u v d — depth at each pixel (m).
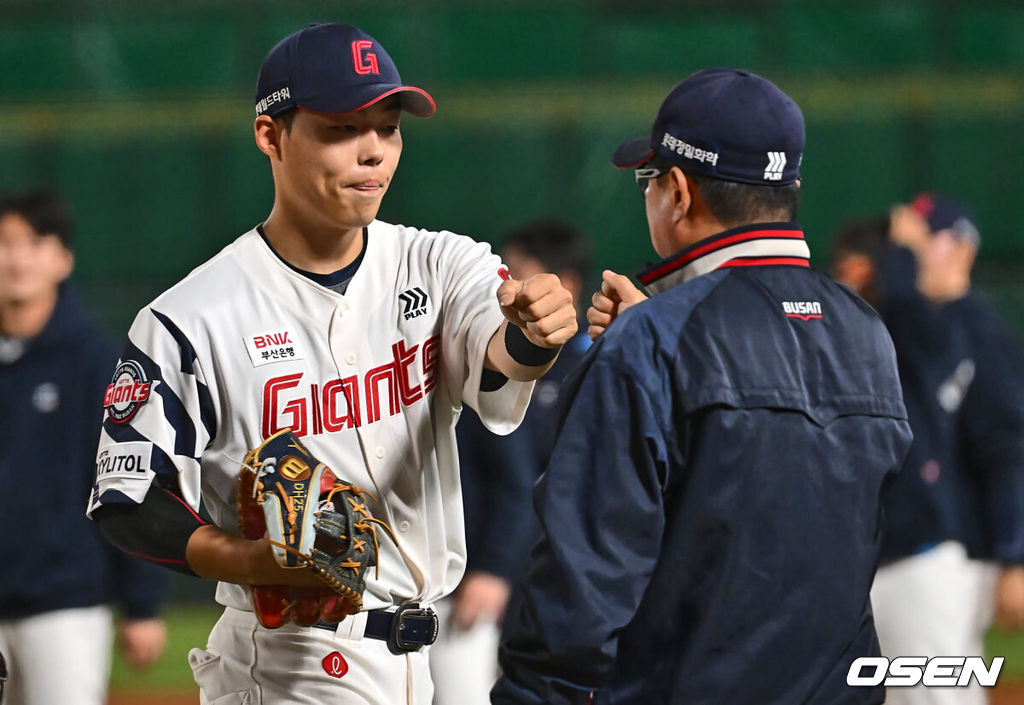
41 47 53.91
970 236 19.11
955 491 17.80
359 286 10.55
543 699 9.29
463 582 18.08
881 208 47.06
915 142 47.03
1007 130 46.88
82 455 16.70
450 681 18.03
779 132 10.05
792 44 55.41
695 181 10.19
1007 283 44.78
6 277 16.56
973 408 18.00
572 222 46.59
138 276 47.03
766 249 10.05
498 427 10.55
